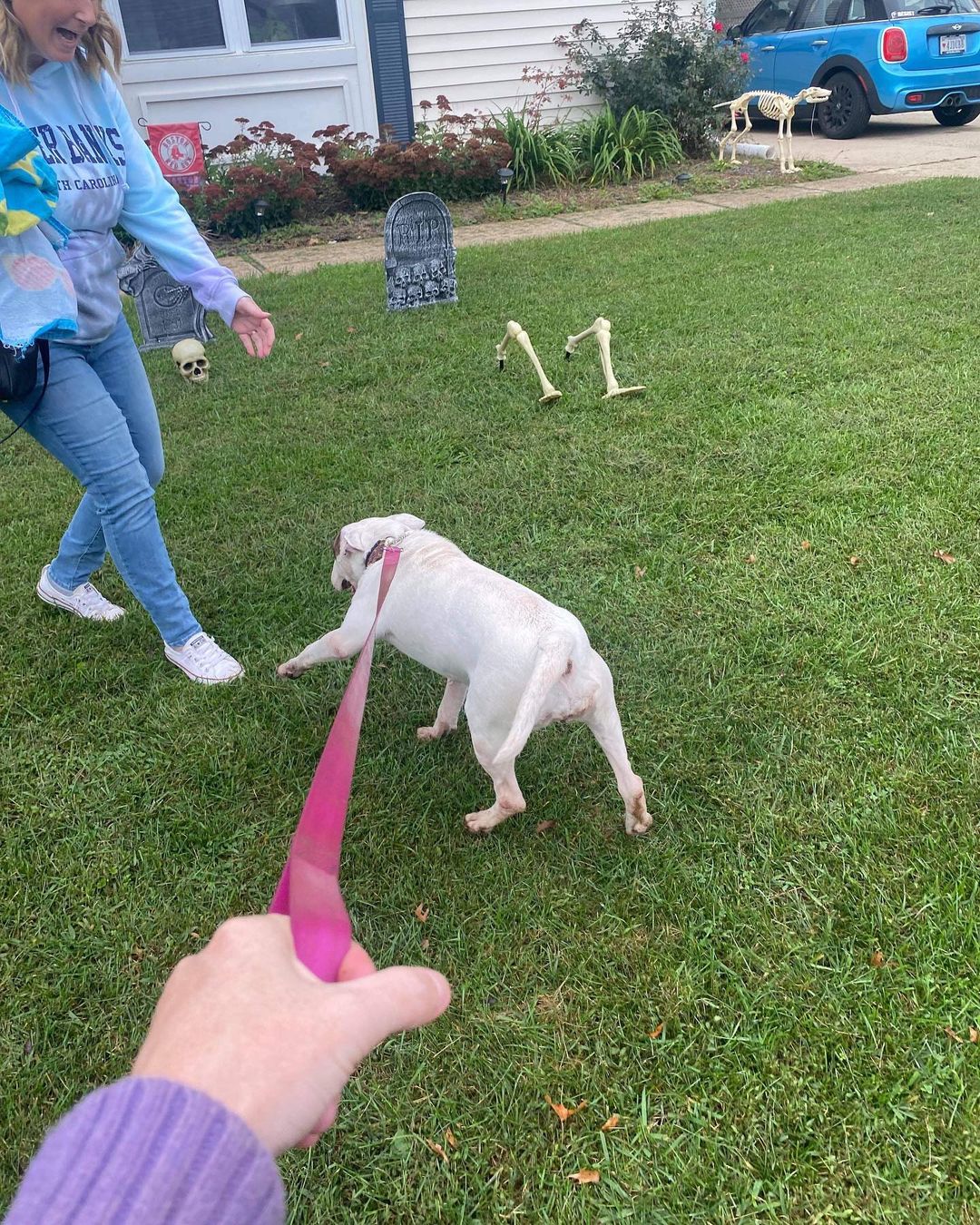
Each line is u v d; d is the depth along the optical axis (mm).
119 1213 461
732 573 3736
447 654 2551
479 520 4246
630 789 2500
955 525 3863
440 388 5762
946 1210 1753
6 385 2725
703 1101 1966
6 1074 2094
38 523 4512
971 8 13391
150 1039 625
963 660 3137
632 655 3340
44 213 2531
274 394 5879
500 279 7941
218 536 4297
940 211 9039
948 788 2658
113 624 3725
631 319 6656
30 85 2721
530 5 11883
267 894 2531
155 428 3473
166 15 10438
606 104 12562
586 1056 2076
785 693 3088
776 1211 1774
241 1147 519
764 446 4656
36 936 2426
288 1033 605
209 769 2959
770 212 9648
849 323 6238
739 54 12680
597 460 4676
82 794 2891
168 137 10102
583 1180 1851
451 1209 1821
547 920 2393
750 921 2342
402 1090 2021
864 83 13594
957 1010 2088
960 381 5203
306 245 10148
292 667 3252
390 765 2979
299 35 10938
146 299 6781
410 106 11555
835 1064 2008
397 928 2406
